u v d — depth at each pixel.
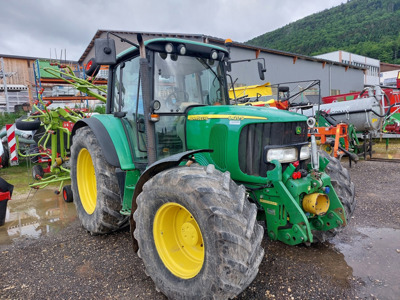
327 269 3.09
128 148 3.72
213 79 3.83
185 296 2.47
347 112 9.96
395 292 2.68
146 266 2.81
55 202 5.80
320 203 3.14
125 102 3.86
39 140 7.31
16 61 27.39
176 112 3.44
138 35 3.01
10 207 5.52
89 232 4.21
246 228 2.28
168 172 2.66
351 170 7.80
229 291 2.22
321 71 24.47
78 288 2.89
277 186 2.89
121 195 3.67
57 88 8.21
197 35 14.35
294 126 3.17
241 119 3.01
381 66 56.41
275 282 2.88
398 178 6.76
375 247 3.54
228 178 2.52
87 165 4.46
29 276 3.12
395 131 12.04
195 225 2.63
